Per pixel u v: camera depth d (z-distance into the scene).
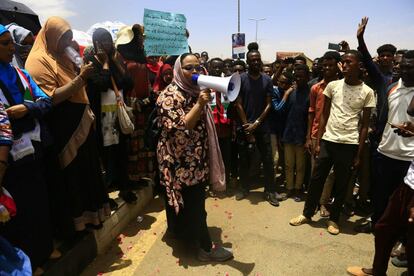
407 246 2.44
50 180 2.81
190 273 3.01
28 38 3.22
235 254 3.32
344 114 3.51
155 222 3.99
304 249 3.40
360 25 3.46
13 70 2.36
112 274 2.99
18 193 2.32
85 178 2.94
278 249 3.40
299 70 4.43
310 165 4.90
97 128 3.49
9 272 1.94
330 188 4.11
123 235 3.68
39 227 2.48
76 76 2.93
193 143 3.00
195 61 2.89
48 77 2.62
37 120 2.46
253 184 5.39
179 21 3.89
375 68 3.52
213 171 3.20
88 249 3.08
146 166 4.34
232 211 4.34
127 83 3.65
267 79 4.48
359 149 3.55
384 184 3.15
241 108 4.48
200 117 3.03
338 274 2.98
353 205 4.34
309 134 4.33
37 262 2.47
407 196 2.42
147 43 3.62
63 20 2.73
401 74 2.89
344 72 3.44
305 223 3.97
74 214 2.87
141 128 4.15
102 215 3.13
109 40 3.35
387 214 2.58
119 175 3.84
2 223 2.27
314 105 4.21
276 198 4.56
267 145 4.54
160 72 4.32
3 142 1.97
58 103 2.66
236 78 2.59
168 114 2.88
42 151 2.55
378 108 3.49
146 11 3.58
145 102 4.11
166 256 3.28
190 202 3.15
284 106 4.68
